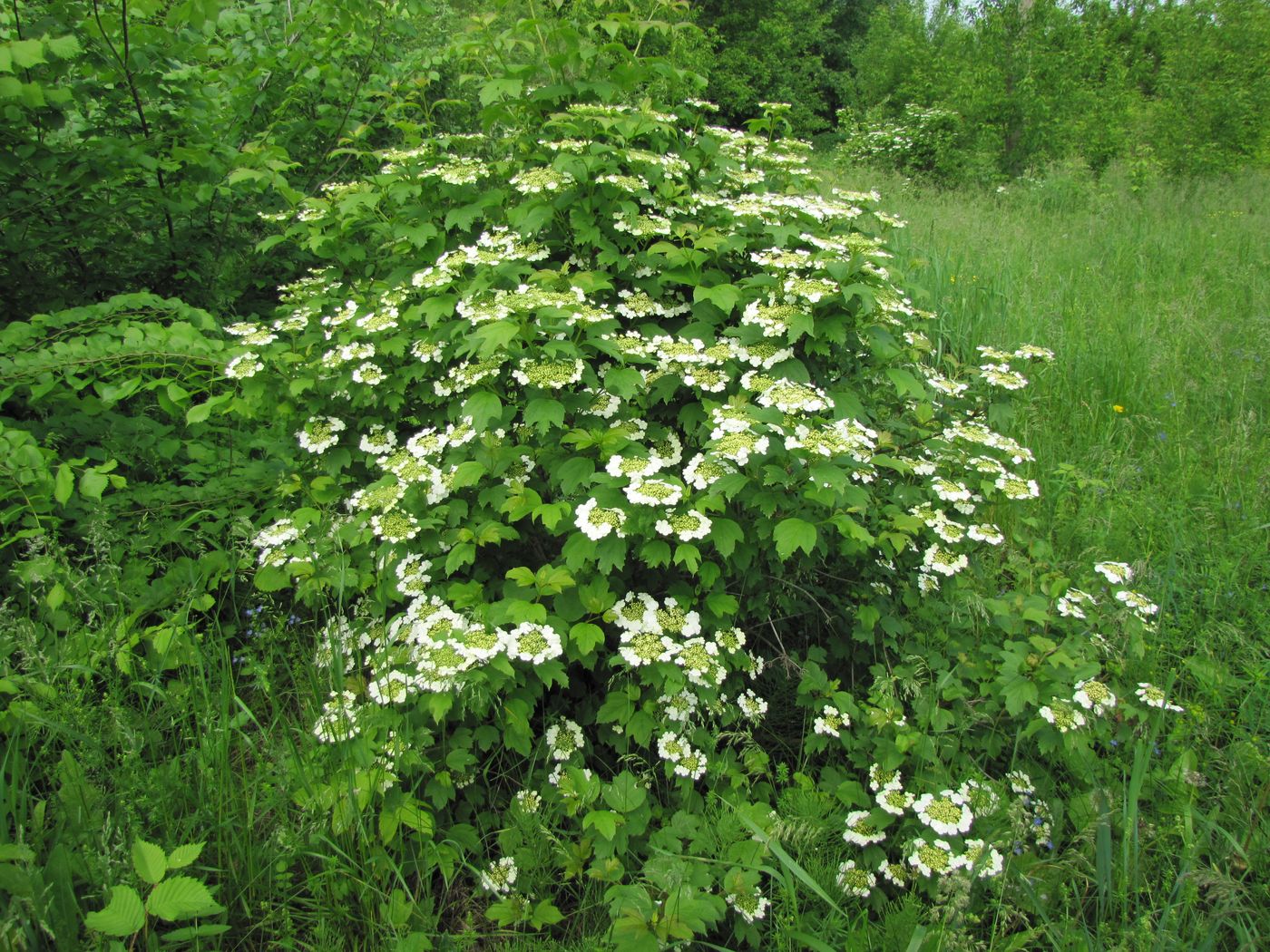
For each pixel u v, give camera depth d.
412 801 2.09
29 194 3.47
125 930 1.62
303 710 2.51
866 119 15.12
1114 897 2.07
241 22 4.62
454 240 3.31
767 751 2.67
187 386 3.23
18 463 2.41
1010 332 5.44
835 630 2.87
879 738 2.38
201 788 2.06
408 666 2.27
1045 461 4.18
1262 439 4.21
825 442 2.21
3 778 1.81
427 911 2.03
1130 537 3.60
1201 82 12.76
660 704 2.34
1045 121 12.34
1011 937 2.04
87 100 3.87
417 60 5.40
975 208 9.79
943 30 16.78
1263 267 7.13
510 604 2.22
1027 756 2.52
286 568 2.66
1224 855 2.16
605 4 3.37
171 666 2.38
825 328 2.58
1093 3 16.33
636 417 2.71
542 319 2.41
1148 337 5.27
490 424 2.52
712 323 2.84
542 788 2.28
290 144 4.67
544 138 3.21
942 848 2.09
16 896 1.64
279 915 1.93
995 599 2.77
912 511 2.83
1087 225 8.98
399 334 2.84
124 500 2.94
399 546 2.52
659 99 3.63
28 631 2.15
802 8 19.81
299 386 2.78
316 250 3.23
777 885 2.13
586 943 1.98
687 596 2.42
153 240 3.99
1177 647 2.95
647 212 3.02
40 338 3.01
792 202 2.92
